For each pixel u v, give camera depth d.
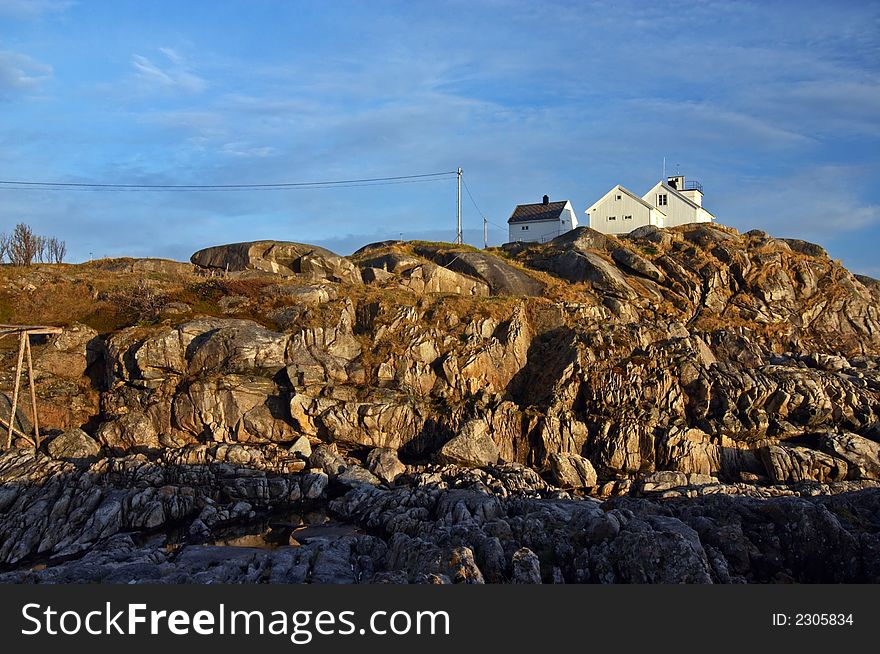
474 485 39.25
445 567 23.73
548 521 28.84
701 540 26.31
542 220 91.50
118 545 33.19
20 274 58.38
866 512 28.80
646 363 49.72
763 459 45.19
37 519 34.62
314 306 54.00
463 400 49.72
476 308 56.19
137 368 47.56
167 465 42.06
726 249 69.25
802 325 64.88
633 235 77.31
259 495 40.62
